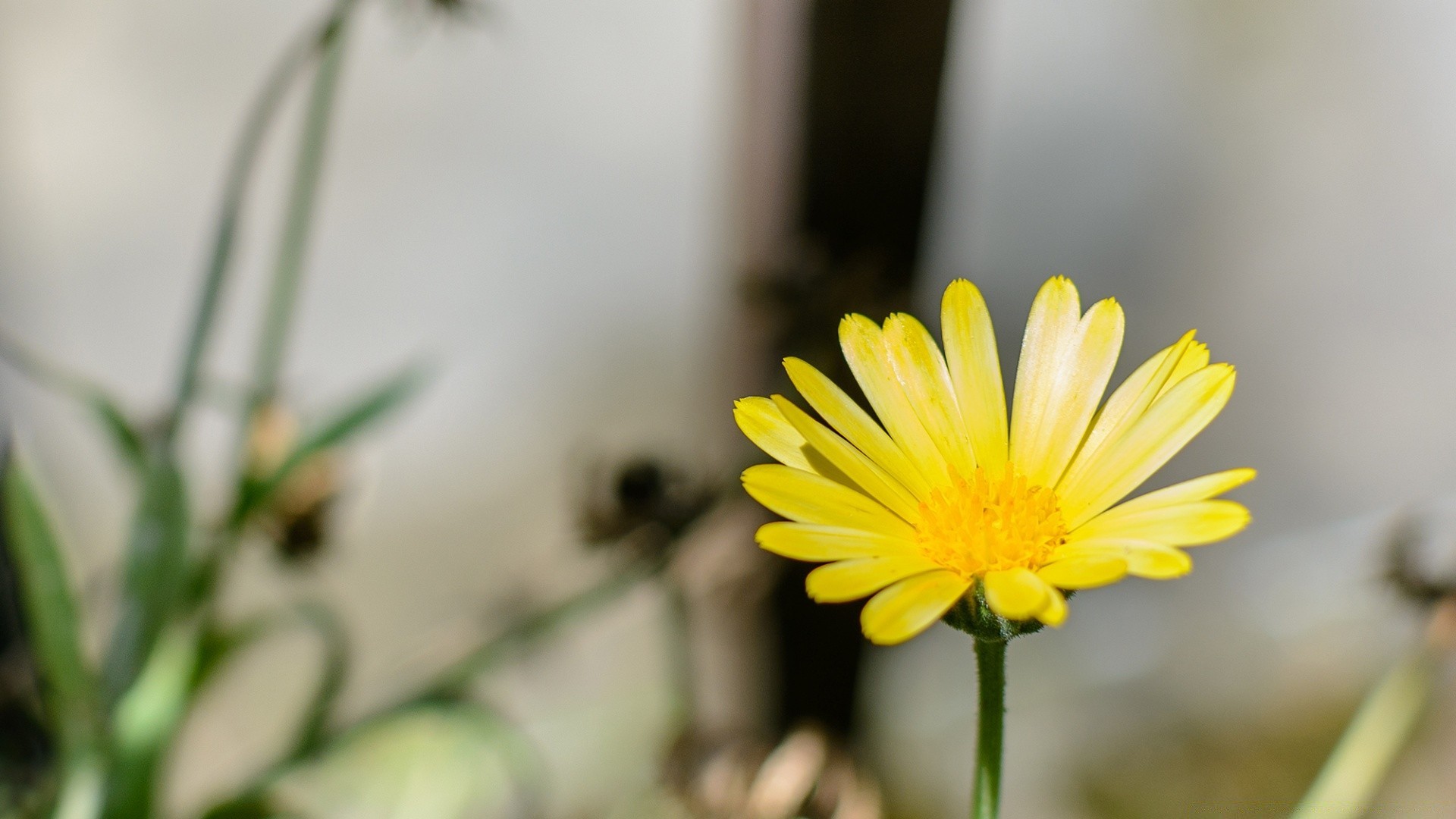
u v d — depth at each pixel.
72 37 0.72
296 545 0.44
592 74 0.76
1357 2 0.74
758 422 0.35
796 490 0.34
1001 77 0.74
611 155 0.77
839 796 0.42
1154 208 0.76
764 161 0.41
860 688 0.45
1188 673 0.74
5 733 0.43
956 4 0.40
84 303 0.71
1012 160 0.74
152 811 0.41
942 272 0.57
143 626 0.41
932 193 0.42
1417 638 0.42
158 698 0.41
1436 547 0.42
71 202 0.72
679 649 0.44
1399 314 0.76
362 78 0.74
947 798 0.68
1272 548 0.75
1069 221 0.75
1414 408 0.75
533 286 0.77
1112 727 0.73
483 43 0.74
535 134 0.77
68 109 0.72
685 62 0.75
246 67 0.74
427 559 0.74
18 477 0.40
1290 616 0.73
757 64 0.41
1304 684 0.71
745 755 0.43
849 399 0.35
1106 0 0.74
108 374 0.71
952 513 0.34
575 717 0.60
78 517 0.66
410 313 0.76
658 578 0.43
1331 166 0.75
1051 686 0.75
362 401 0.42
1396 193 0.75
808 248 0.42
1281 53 0.75
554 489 0.75
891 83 0.40
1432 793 0.62
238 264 0.73
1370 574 0.43
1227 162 0.76
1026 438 0.36
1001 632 0.34
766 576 0.43
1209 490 0.33
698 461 0.44
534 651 0.46
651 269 0.77
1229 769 0.70
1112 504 0.34
